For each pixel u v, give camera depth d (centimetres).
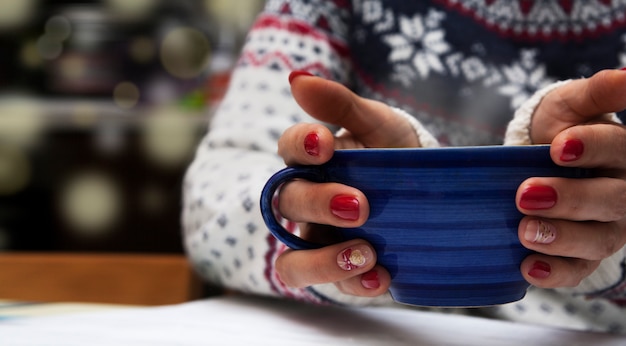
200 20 252
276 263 59
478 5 96
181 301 88
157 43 248
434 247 53
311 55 94
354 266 54
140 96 246
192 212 81
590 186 52
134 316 67
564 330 65
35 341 58
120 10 246
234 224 75
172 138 222
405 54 98
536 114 62
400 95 98
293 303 74
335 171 54
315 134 54
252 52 94
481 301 55
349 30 101
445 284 54
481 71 95
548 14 93
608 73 56
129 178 223
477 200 52
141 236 224
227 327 64
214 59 248
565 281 54
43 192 228
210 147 89
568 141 51
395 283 56
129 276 90
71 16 244
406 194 52
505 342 61
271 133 85
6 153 227
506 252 53
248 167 80
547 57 93
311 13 97
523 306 76
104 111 226
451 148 51
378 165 53
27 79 245
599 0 91
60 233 228
